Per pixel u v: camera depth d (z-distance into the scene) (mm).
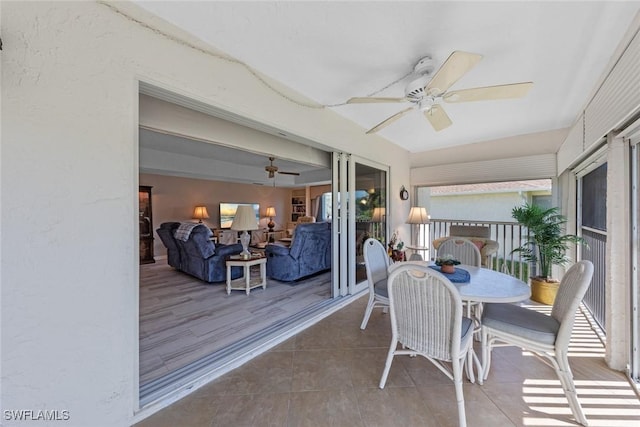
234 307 3143
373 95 2555
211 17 1521
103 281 1324
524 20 1521
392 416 1488
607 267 1923
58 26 1186
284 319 2758
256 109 2090
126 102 1390
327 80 2262
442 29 1605
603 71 2027
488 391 1680
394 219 4473
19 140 1102
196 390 1716
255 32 1652
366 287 3844
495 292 1727
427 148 4730
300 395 1665
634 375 1766
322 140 2832
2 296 1081
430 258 5039
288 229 9375
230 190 8070
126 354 1410
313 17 1515
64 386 1225
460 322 1414
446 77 1566
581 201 3221
